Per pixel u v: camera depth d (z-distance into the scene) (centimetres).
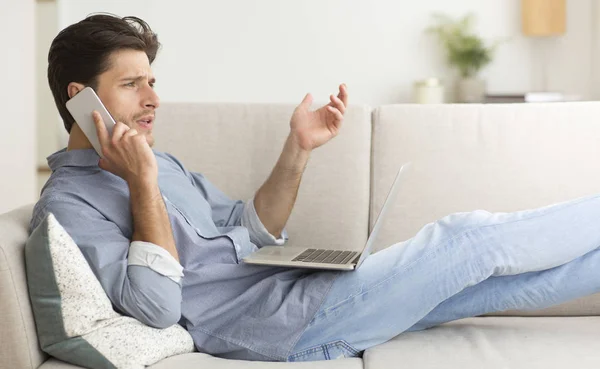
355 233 204
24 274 147
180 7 484
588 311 190
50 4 475
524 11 465
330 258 171
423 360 151
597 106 203
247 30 485
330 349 163
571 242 160
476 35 478
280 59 486
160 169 185
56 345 145
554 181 200
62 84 170
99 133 160
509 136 203
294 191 196
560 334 168
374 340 165
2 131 318
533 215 164
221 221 197
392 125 206
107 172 169
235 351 164
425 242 166
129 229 163
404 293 162
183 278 167
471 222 165
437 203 201
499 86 481
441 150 204
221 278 170
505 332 171
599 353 153
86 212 158
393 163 205
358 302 163
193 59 488
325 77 486
